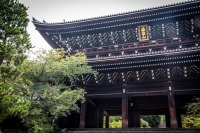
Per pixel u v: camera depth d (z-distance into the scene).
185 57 15.95
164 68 17.09
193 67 16.52
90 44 24.19
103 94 18.69
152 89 17.42
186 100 20.20
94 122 21.80
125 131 14.76
